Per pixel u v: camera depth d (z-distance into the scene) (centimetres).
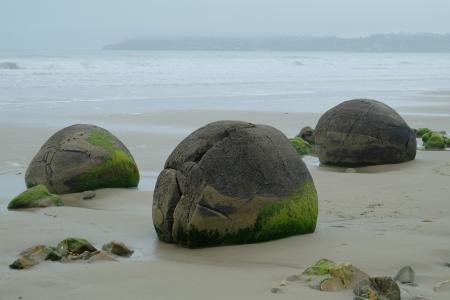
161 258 732
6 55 7025
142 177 1312
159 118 2338
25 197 1039
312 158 1581
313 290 589
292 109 2761
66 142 1185
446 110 2784
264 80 4638
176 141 1802
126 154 1209
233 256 724
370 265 677
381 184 1198
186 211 762
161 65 5612
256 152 779
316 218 830
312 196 820
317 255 717
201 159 770
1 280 648
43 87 3519
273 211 772
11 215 964
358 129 1416
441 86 4475
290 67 6550
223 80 4478
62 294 604
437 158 1506
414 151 1472
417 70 6962
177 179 783
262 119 2358
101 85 3766
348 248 739
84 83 3838
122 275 659
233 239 766
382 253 715
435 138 1705
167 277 649
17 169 1396
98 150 1178
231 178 761
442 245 748
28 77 4034
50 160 1169
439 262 684
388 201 1045
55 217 959
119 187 1193
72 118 2291
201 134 800
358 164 1422
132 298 586
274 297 572
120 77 4331
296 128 2139
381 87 4306
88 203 1086
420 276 635
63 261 716
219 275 651
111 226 902
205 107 2791
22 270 684
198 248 763
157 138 1847
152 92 3488
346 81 4866
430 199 1053
